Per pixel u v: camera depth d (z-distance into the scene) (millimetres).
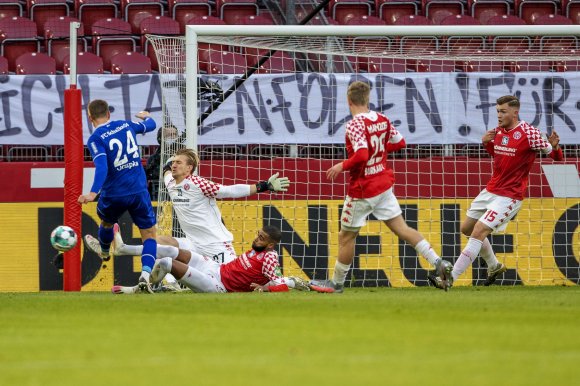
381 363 15352
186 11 55531
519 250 40938
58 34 53562
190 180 34469
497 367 14938
